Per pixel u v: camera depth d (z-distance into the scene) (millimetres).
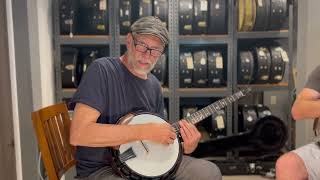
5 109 2268
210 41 3291
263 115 3275
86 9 3312
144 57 1746
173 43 3246
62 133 1878
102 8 3268
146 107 1871
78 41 3283
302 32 3248
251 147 3191
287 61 3254
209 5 3285
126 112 1792
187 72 3266
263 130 3158
